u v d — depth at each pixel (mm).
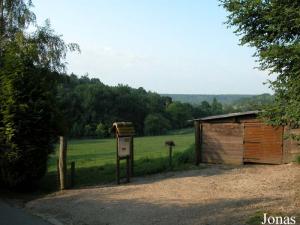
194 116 107938
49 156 18156
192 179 16938
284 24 10828
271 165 20062
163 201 13094
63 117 18062
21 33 21891
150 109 100188
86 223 11523
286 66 11117
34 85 17078
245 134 20906
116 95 95438
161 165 20938
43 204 14219
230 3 11750
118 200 13703
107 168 22500
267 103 11852
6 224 11469
